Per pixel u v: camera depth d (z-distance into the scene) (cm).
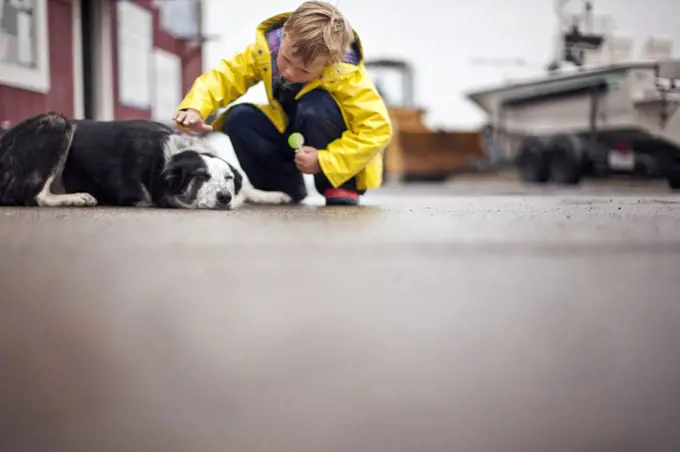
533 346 85
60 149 268
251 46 281
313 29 247
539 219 198
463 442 67
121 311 91
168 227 162
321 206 287
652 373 81
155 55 640
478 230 161
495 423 70
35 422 68
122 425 68
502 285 105
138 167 270
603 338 88
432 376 77
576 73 741
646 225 176
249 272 108
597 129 720
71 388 73
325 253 122
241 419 69
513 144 930
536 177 834
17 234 140
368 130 270
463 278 108
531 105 871
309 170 272
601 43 720
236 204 279
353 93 270
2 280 102
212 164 266
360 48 278
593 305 99
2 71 386
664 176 688
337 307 94
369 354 81
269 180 314
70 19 467
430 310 94
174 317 89
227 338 84
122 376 76
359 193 297
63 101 458
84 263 111
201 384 74
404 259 118
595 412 73
